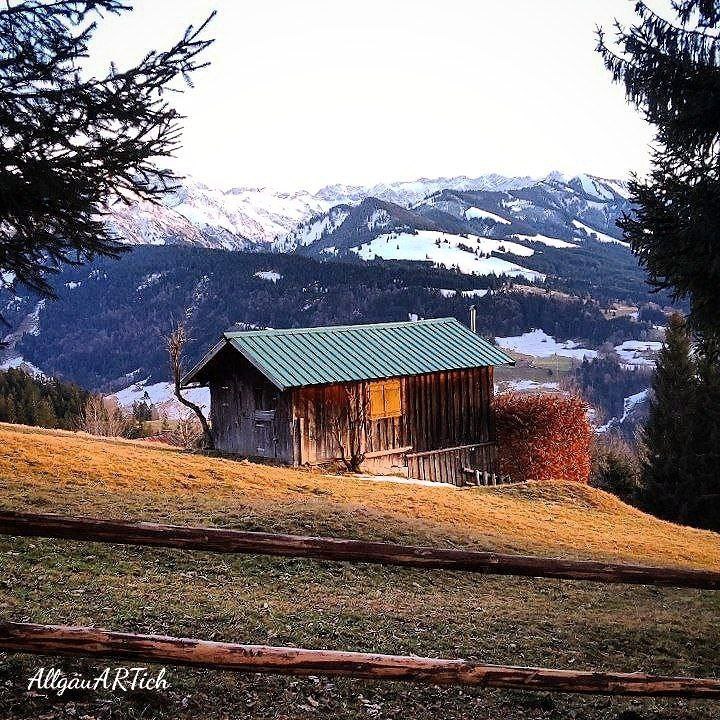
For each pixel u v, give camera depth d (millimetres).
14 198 5734
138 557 12203
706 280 11547
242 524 15125
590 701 8680
